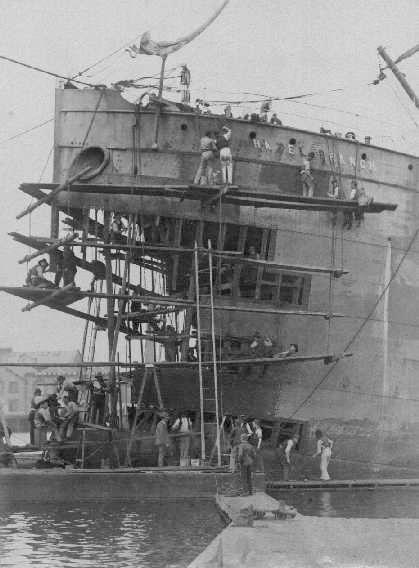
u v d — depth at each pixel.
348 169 34.47
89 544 19.17
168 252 31.47
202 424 29.09
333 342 34.16
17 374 108.12
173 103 32.31
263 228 32.94
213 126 32.38
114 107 32.19
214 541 16.59
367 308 34.91
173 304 30.75
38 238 30.55
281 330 32.94
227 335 32.06
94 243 30.56
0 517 23.64
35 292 30.38
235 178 32.62
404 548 15.23
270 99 33.84
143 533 20.62
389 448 35.47
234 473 27.52
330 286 32.62
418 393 36.19
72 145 32.25
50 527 21.72
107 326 34.31
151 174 32.03
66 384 31.67
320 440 32.59
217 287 32.06
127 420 32.62
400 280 35.75
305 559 14.31
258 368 32.53
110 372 31.41
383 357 35.19
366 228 34.94
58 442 29.30
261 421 33.09
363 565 13.90
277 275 32.88
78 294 29.98
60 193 31.70
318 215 33.91
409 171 36.09
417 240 36.12
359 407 34.72
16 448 29.44
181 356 31.20
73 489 27.02
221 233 32.00
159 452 29.12
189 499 27.11
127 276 31.89
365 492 30.86
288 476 32.53
